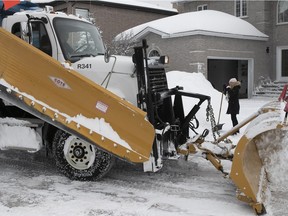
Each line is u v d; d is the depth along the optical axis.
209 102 6.34
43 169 6.60
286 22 23.88
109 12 27.33
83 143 5.77
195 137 5.87
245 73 24.69
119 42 20.73
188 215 4.64
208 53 20.73
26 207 4.91
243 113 14.17
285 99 5.53
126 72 5.88
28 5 7.80
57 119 5.30
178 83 15.07
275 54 24.45
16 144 5.95
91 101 5.24
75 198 5.24
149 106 5.62
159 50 21.84
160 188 5.66
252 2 24.88
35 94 5.35
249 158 4.82
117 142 5.18
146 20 29.88
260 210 4.50
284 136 4.90
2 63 5.39
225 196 5.32
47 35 6.20
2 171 6.49
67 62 5.37
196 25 20.75
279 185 5.00
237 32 22.02
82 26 6.73
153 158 5.30
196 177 6.18
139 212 4.75
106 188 5.65
